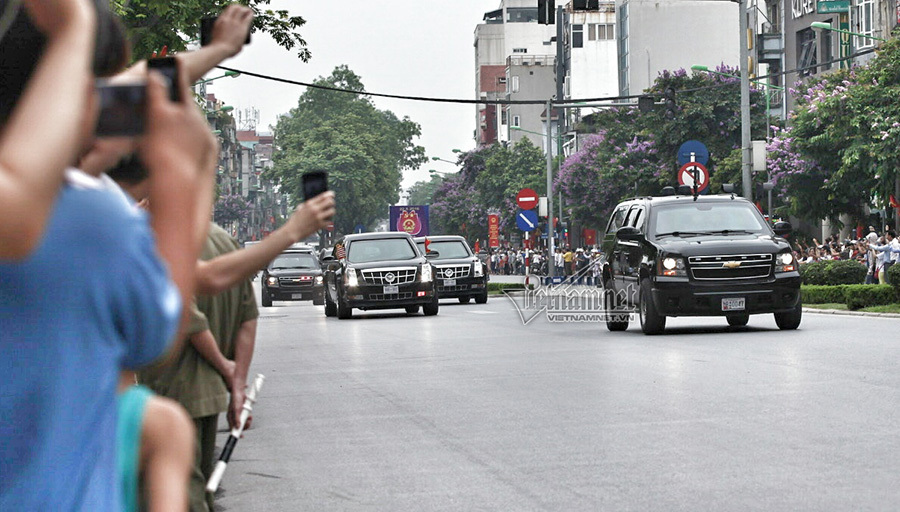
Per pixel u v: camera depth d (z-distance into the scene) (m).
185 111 3.09
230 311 7.45
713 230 26.42
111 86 2.74
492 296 58.31
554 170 130.75
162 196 3.03
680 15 122.44
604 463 10.69
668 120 86.00
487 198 143.00
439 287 47.62
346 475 10.54
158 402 3.01
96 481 2.64
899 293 32.88
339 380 18.41
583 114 147.00
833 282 42.34
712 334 25.11
